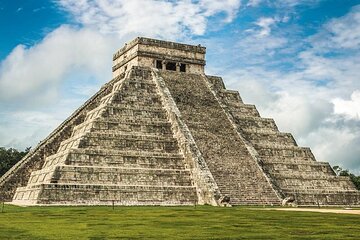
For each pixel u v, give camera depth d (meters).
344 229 22.86
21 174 55.16
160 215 31.33
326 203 59.41
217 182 51.06
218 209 39.03
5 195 53.47
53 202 44.59
